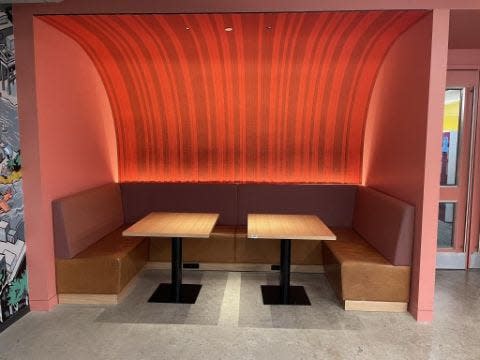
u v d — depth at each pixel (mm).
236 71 4652
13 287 3252
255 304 3678
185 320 3332
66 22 3438
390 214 3639
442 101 3100
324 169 5211
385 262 3514
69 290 3631
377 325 3246
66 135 3863
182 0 3117
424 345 2930
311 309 3566
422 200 3213
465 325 3256
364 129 5047
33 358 2730
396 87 3852
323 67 4547
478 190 4664
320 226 3602
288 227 3561
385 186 4160
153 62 4539
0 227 3104
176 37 3881
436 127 3127
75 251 3682
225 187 5012
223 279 4359
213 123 5117
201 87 4848
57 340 2979
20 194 3336
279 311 3521
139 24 3486
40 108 3377
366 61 4398
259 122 5086
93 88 4547
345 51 4211
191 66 4609
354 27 3518
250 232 3352
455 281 4340
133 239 4277
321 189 4973
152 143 5262
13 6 3223
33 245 3430
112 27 3576
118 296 3678
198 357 2752
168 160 5289
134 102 5043
